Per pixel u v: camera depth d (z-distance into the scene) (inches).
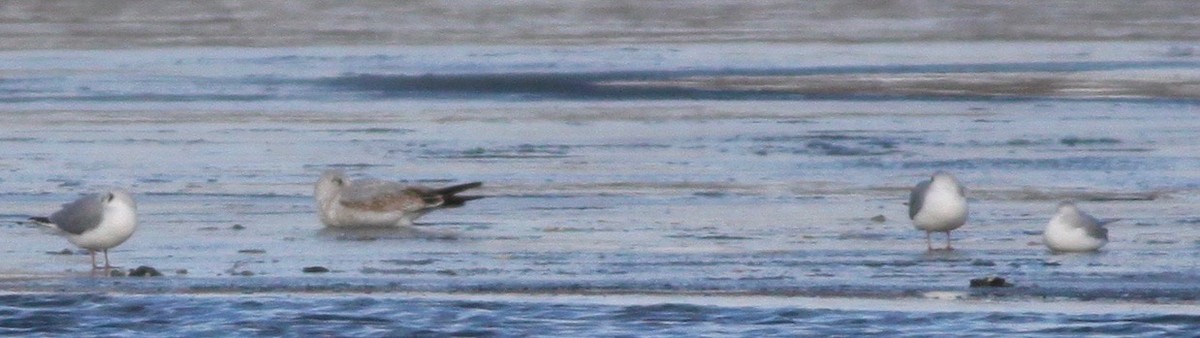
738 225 2477.9
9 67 5615.2
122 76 5265.8
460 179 3065.9
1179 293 1958.7
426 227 2490.2
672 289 2018.9
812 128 3764.8
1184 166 3122.5
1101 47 6141.7
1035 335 1793.8
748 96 4490.7
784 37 6781.5
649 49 6264.8
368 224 2480.3
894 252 2240.4
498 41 6756.9
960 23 7406.5
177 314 1945.1
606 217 2566.4
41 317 1937.7
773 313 1903.3
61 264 2204.7
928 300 1950.1
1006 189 2854.3
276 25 7544.3
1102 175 3019.2
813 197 2773.1
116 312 1956.2
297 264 2194.9
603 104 4318.4
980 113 4040.4
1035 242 2311.8
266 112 4217.5
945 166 3161.9
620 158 3312.0
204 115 4156.0
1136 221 2486.5
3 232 2454.5
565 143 3560.5
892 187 2896.2
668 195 2805.1
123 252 2287.2
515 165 3238.2
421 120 4020.7
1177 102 4220.0
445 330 1868.8
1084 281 2025.1
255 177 3085.6
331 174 2502.5
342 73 5329.7
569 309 1936.5
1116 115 3951.8
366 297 2010.3
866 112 4089.6
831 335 1809.8
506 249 2285.9
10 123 3973.9
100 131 3818.9
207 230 2470.5
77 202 2140.7
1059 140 3516.2
